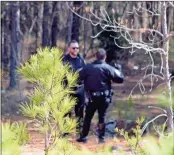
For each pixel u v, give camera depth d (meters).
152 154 2.41
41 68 5.51
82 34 48.94
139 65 35.19
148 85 30.53
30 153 8.88
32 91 5.62
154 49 9.13
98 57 12.88
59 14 46.75
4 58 44.75
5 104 20.94
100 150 3.68
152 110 19.14
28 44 51.25
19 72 5.63
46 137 5.41
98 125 12.84
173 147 2.39
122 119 15.94
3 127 3.91
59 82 5.56
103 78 12.75
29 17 52.34
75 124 5.49
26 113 5.43
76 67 12.60
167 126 7.86
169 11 22.89
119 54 39.69
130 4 31.89
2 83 29.00
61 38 49.94
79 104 12.91
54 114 5.39
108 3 34.66
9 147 3.83
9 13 44.25
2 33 45.34
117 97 28.09
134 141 5.11
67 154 5.12
